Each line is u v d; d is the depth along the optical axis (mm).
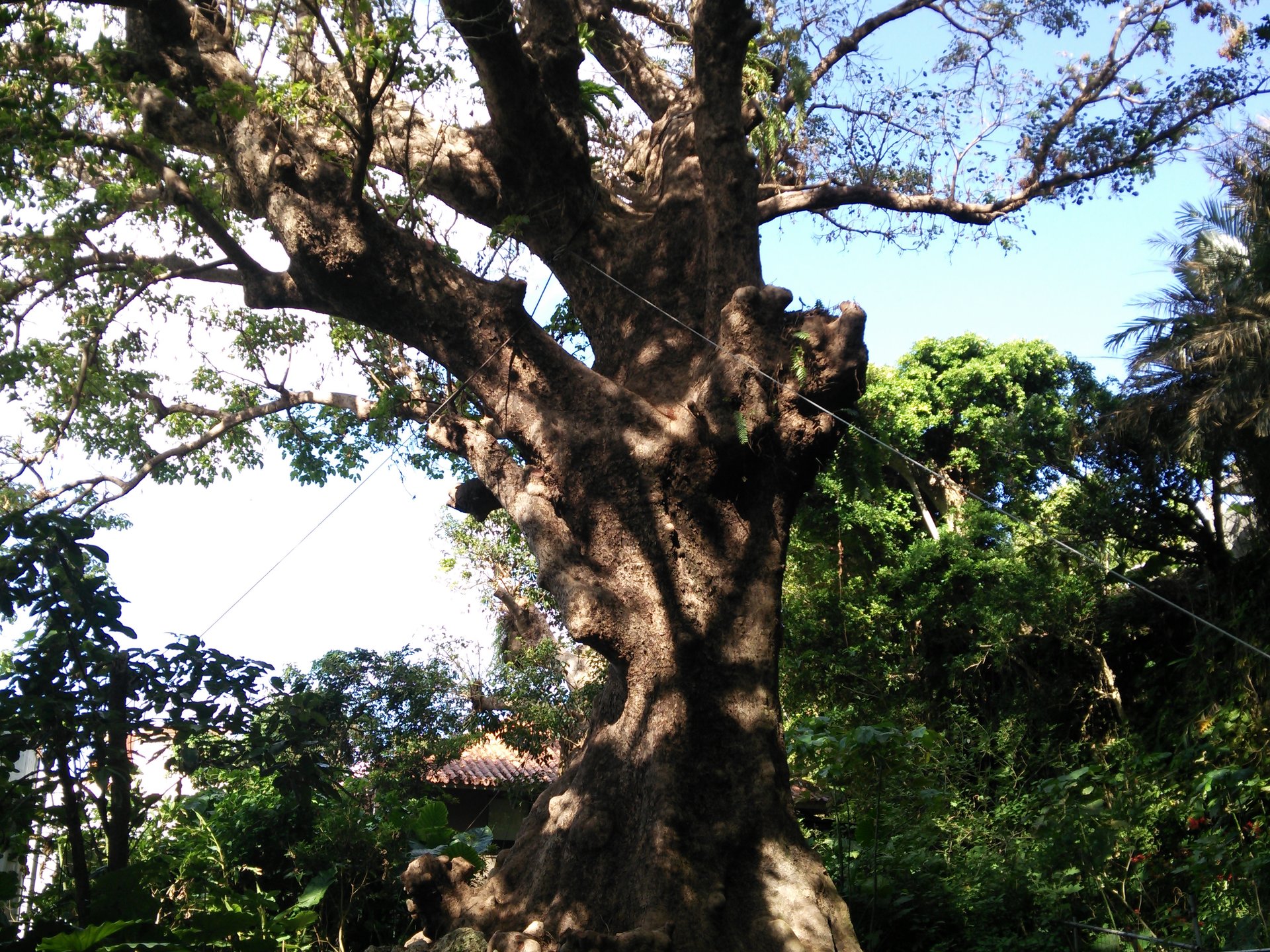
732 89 11594
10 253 13070
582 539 10312
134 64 11219
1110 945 9352
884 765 11016
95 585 8258
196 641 8570
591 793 9539
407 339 10984
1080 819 10703
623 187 14688
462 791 18688
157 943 6605
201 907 9164
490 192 12578
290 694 9641
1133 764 13383
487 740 17938
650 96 15102
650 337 11906
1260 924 8750
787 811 9344
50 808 8273
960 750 14625
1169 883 10914
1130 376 17594
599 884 9047
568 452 10352
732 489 10180
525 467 11070
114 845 8133
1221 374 16047
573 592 9758
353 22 9852
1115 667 19750
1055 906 10148
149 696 8258
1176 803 12305
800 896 8742
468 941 8820
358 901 11297
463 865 10000
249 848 11438
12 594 7988
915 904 10695
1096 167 15969
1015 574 19500
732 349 10195
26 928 7668
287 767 9211
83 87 11141
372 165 12641
